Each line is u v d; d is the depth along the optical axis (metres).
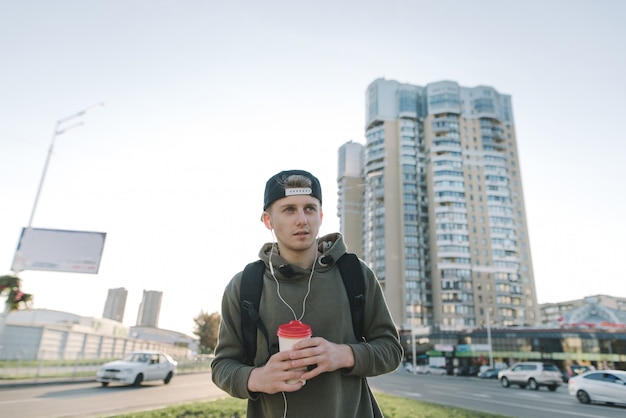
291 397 1.36
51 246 18.72
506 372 22.70
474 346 55.59
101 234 19.48
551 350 49.78
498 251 68.50
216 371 1.50
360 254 78.69
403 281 66.94
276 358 1.25
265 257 1.65
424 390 17.61
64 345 21.61
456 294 64.62
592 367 45.38
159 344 37.09
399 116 77.69
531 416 9.41
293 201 1.57
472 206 70.56
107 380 13.48
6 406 8.11
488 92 78.81
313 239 1.58
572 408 11.53
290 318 1.49
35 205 18.80
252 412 1.45
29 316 32.62
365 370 1.37
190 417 6.59
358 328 1.55
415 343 61.78
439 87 77.69
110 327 38.94
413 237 69.94
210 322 62.59
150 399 10.27
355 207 82.00
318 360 1.23
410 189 72.69
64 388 12.62
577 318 54.53
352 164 85.12
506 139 79.69
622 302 81.62
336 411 1.34
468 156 73.75
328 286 1.55
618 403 12.47
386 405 8.92
